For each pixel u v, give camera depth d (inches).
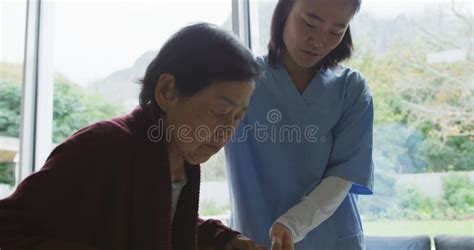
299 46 39.2
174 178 30.8
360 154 41.1
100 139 25.3
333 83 43.1
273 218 42.2
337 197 39.4
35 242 21.4
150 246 26.2
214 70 25.3
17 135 76.4
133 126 27.5
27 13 77.5
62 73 76.6
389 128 65.5
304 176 42.1
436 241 60.8
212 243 34.2
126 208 25.7
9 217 21.4
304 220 37.0
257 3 70.5
